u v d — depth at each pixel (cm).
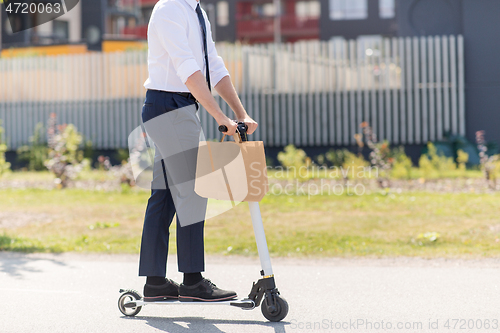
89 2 5006
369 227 1263
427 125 2992
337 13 7150
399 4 3106
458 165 2677
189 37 591
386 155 2359
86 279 823
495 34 2956
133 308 622
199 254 595
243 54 3161
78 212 1627
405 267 879
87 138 3384
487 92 2964
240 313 620
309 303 663
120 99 3353
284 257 986
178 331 552
